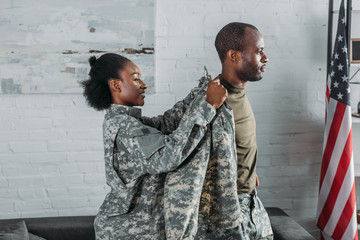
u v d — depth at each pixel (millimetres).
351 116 2715
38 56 2551
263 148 2807
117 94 1729
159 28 2635
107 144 1661
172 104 2686
